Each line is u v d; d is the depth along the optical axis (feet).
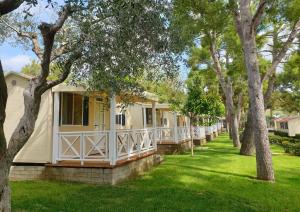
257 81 37.14
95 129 45.70
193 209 23.77
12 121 35.94
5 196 16.02
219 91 103.91
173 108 60.18
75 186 31.04
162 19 19.69
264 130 36.73
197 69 72.74
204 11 44.75
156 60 22.11
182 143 69.51
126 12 17.58
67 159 34.47
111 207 23.79
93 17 18.95
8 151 16.69
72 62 19.92
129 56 20.70
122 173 34.22
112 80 22.50
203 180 35.35
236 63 64.80
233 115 80.18
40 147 34.99
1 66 14.76
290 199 27.89
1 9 14.83
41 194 27.63
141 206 24.21
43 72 17.58
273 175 36.09
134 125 62.95
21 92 36.17
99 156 33.68
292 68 68.90
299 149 64.13
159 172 40.14
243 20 37.78
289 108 153.28
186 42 24.36
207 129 110.83
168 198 26.76
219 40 71.36
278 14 48.32
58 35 23.91
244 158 55.31
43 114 35.32
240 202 26.43
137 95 26.25
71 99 39.14
